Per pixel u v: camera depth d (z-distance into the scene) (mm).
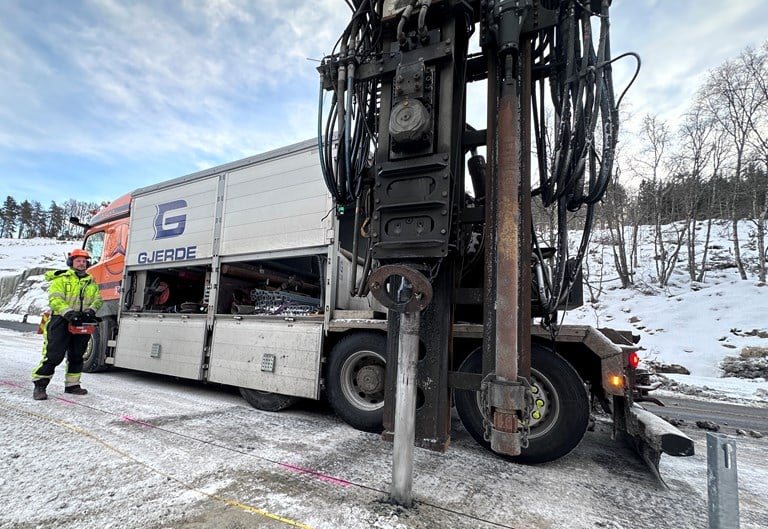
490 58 2068
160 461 2475
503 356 1765
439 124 1996
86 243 6707
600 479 2486
